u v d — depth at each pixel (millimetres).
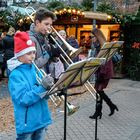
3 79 12414
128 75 14211
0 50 12266
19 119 3346
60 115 7289
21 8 14750
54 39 4488
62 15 14562
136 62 13898
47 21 3963
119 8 16859
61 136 6023
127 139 5984
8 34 11812
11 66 3381
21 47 3346
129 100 9398
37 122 3406
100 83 7094
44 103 3506
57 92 3674
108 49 4742
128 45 14203
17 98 3277
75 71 3525
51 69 5699
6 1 15664
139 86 12125
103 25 14562
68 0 16172
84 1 14680
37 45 3982
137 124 6957
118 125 6820
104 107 8250
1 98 9172
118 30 14430
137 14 14070
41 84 3268
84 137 6027
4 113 7473
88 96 9359
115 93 10406
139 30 14016
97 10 13812
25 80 3354
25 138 3426
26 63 3408
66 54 4508
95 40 6797
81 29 15320
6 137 5871
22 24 13859
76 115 7422
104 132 6336
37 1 15156
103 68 6941
